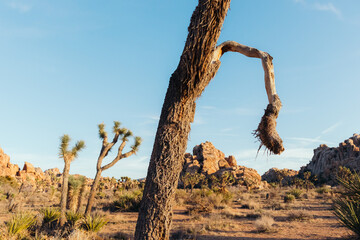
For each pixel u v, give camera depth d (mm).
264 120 2592
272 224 12453
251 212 16672
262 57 2854
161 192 2639
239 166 71250
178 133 2789
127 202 19078
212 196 21031
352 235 8336
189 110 2855
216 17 2574
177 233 10602
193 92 2748
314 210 17375
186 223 13336
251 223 13102
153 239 2521
